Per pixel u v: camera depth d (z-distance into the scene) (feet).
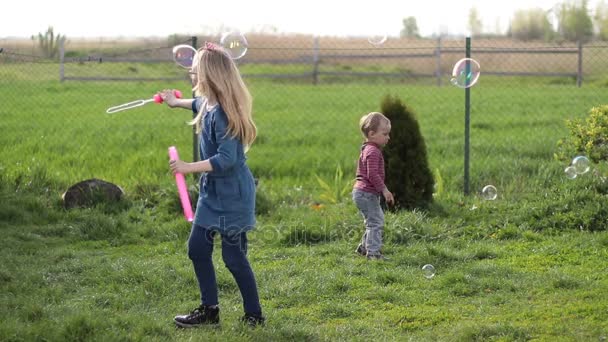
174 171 15.03
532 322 16.67
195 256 16.02
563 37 111.34
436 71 82.33
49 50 80.02
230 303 18.34
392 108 27.09
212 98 15.47
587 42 95.50
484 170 33.45
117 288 19.44
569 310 17.30
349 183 30.78
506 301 18.40
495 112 58.70
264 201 28.27
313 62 79.46
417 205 26.78
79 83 71.51
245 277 16.21
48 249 23.38
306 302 18.69
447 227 25.32
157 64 83.30
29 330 15.33
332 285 19.54
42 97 63.05
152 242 24.62
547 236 24.39
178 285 19.58
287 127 52.31
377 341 15.76
